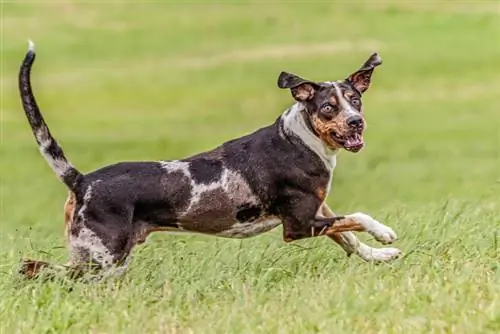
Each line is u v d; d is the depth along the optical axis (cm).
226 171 1330
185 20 6925
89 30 6675
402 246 1397
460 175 2909
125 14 7088
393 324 1074
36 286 1227
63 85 5362
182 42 6375
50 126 4406
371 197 2447
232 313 1116
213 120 4494
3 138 4094
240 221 1345
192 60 5912
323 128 1312
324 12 7012
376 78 5225
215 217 1334
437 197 2338
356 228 1342
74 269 1284
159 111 4744
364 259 1351
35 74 5634
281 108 4719
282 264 1338
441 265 1266
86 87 5300
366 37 6291
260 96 5006
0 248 1509
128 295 1209
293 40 6291
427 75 5275
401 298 1141
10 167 3416
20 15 7012
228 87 5228
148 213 1311
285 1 7350
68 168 1295
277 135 1345
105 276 1285
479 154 3419
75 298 1209
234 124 4391
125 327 1115
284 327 1080
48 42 6384
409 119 4256
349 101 1315
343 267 1313
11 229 1852
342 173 2981
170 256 1388
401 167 3122
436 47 5938
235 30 6625
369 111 4459
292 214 1345
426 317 1086
